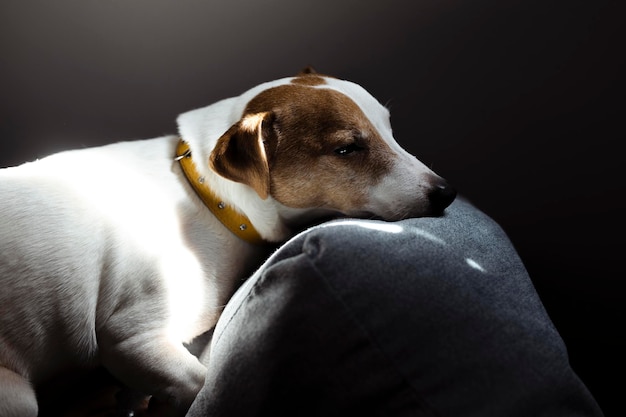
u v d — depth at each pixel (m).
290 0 2.05
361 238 1.17
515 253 1.47
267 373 1.16
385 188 1.48
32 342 1.42
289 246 1.24
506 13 1.93
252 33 2.10
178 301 1.49
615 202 1.96
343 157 1.50
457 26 1.97
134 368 1.43
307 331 1.12
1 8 2.15
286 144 1.52
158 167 1.60
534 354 1.09
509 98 1.99
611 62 1.88
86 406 1.59
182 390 1.41
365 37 2.04
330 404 1.15
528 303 1.25
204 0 2.09
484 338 1.09
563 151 1.98
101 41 2.17
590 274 2.02
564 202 2.01
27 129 2.29
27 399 1.38
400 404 1.09
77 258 1.43
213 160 1.46
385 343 1.09
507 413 1.05
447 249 1.24
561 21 1.89
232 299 1.44
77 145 2.29
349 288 1.11
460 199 1.76
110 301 1.46
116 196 1.52
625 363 2.02
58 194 1.48
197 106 2.21
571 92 1.93
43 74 2.22
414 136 2.09
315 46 2.08
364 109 1.55
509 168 2.04
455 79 2.01
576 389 1.08
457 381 1.07
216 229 1.57
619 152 1.93
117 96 2.22
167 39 2.14
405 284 1.12
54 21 2.16
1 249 1.38
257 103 1.58
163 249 1.49
